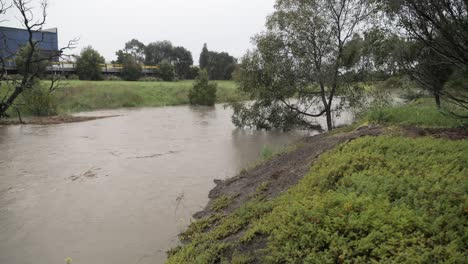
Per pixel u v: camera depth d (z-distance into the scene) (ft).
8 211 32.50
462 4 25.62
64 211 32.42
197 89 148.46
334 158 27.14
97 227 28.91
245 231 22.03
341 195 19.44
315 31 68.59
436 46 28.17
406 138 28.99
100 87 144.66
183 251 22.52
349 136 36.22
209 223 27.14
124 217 30.83
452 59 27.35
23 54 125.49
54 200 35.29
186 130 80.84
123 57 233.55
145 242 26.21
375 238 15.81
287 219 19.13
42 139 68.64
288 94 73.41
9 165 48.78
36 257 24.43
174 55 289.74
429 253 14.51
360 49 64.34
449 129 32.65
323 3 68.18
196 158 52.65
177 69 284.20
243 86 76.33
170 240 26.35
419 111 41.01
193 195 36.01
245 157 52.90
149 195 36.35
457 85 30.32
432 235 15.84
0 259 24.18
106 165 48.78
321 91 72.64
